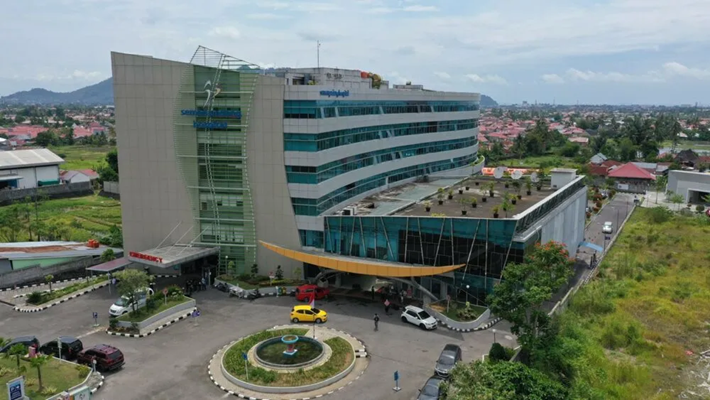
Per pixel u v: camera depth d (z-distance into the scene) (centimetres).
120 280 5644
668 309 6022
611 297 6406
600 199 12938
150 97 6594
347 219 6366
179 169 6738
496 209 5919
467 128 11469
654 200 13525
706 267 7750
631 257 7875
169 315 5566
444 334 5156
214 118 6531
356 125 7388
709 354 5119
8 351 4419
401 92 8694
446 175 10319
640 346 5194
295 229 6631
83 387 3819
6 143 18962
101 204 12638
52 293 6188
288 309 5841
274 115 6388
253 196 6638
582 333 5078
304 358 4522
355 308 5834
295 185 6512
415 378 4288
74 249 7544
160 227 6931
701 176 12719
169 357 4659
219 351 4769
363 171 7744
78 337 5081
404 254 6081
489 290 5644
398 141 8806
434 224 5825
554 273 4603
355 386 4159
